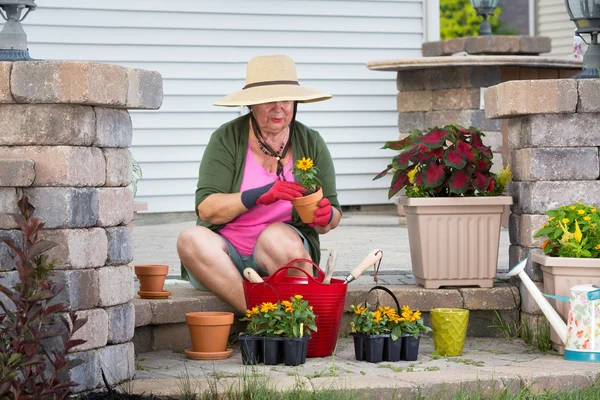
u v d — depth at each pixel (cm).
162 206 1202
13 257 404
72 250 452
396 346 533
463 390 477
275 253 562
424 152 610
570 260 546
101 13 1175
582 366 517
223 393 458
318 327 539
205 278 573
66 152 449
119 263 489
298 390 456
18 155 452
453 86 1086
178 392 461
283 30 1257
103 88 457
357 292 602
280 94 559
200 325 544
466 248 605
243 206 560
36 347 404
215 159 582
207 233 576
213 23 1223
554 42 2030
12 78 445
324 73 1278
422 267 607
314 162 591
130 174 505
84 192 461
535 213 588
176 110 1206
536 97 574
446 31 3105
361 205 1301
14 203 445
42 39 1152
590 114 582
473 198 597
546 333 574
